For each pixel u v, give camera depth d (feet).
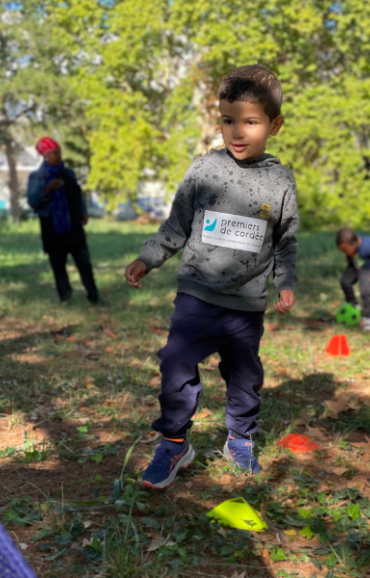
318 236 59.11
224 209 9.32
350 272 22.99
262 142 9.09
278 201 9.38
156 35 79.00
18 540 8.02
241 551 7.86
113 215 107.55
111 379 15.28
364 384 15.74
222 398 14.10
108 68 81.05
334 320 23.58
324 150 71.56
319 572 7.56
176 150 79.20
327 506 9.21
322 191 73.61
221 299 9.38
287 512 8.96
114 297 27.32
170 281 31.68
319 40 75.82
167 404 9.57
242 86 8.84
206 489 9.67
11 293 27.30
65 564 7.51
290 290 9.46
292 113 70.95
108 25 79.87
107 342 19.22
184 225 9.64
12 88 98.12
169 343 9.53
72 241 24.12
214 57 69.87
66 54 92.17
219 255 9.34
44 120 107.24
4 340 19.15
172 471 9.60
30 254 46.39
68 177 23.80
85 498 9.27
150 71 83.25
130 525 8.34
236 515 8.54
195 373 9.70
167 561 7.64
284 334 21.06
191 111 78.07
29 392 14.07
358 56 73.92
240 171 9.36
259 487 9.54
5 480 9.80
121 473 9.50
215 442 11.46
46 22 92.73
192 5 70.23
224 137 9.14
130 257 43.39
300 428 12.39
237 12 70.44
